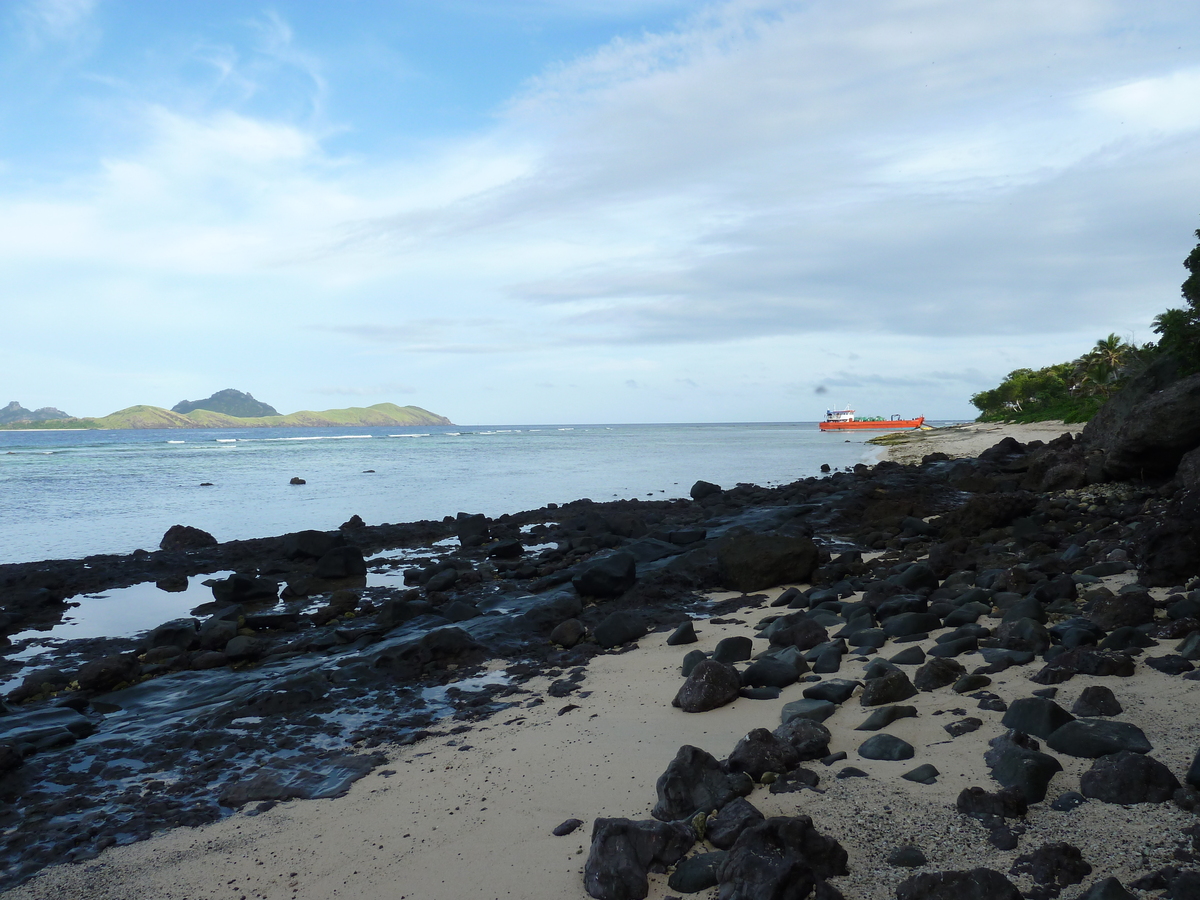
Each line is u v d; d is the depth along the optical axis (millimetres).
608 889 4012
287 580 16672
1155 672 6051
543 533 21812
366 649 10703
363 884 4449
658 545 16906
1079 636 7062
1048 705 5215
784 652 7844
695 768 4910
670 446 94312
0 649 12031
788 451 76188
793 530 18781
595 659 9344
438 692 8570
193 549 20969
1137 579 9367
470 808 5332
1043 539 13523
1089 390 91812
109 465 64688
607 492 36906
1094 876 3590
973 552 13438
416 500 34344
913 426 173250
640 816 4914
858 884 3799
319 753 6805
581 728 6746
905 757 5148
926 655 7457
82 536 25344
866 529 18609
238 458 75000
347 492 38375
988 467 29969
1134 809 4094
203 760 6938
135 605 15180
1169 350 27047
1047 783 4496
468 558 18609
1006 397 128875
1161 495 16875
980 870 3549
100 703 9016
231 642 10906
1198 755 4168
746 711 6633
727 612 11461
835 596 11086
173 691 9414
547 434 183125
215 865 4852
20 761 6949
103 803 6062
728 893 3732
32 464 66812
